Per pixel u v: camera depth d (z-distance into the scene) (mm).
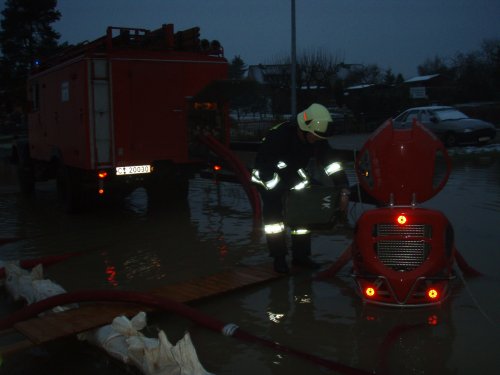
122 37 9312
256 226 8266
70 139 9562
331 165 5469
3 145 32125
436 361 3617
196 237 7676
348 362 3656
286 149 5484
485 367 3518
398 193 4566
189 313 4363
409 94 36344
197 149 9867
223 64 9945
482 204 8742
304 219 5379
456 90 42781
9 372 3732
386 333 4094
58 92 10031
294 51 21047
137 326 3900
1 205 11250
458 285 5082
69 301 4562
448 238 4617
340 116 35438
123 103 9094
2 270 5680
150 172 9492
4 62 47250
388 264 4535
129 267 6301
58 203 10672
